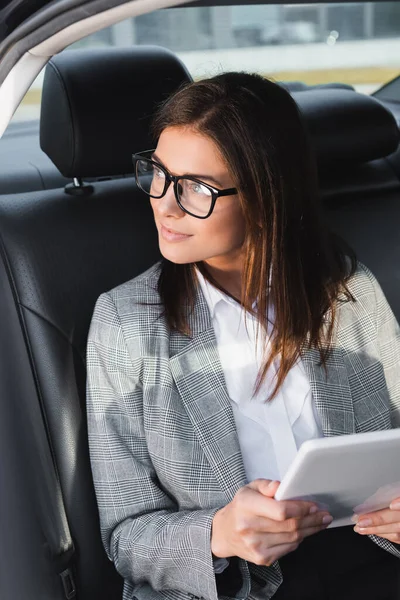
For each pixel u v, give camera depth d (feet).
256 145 4.32
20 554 4.64
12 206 5.20
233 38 6.21
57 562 4.73
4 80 3.89
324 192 6.21
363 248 6.10
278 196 4.46
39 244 5.04
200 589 4.36
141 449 4.66
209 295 4.76
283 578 4.70
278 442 4.68
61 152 5.24
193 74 5.55
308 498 3.92
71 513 4.81
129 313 4.69
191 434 4.56
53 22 3.60
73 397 4.87
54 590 4.73
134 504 4.61
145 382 4.61
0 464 4.60
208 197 4.25
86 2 3.47
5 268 4.90
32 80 3.93
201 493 4.49
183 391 4.58
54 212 5.22
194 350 4.63
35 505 4.66
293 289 4.68
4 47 3.80
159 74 5.33
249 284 4.61
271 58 6.48
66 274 5.05
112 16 3.51
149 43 5.77
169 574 4.47
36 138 6.11
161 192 4.35
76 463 4.83
